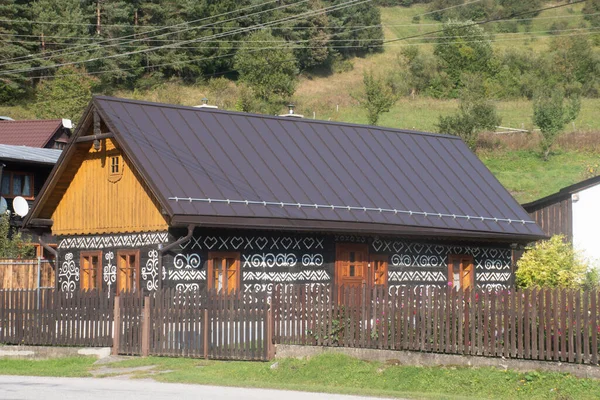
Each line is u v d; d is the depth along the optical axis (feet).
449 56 351.46
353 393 56.59
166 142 92.43
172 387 58.54
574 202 118.73
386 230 96.84
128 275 92.94
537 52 411.34
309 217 92.17
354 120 291.99
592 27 467.11
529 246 115.03
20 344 82.07
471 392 60.13
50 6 315.17
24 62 303.89
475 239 107.76
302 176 98.73
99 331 77.61
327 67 379.14
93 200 98.22
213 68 346.74
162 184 85.61
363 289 69.82
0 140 187.11
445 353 65.72
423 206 104.01
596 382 58.65
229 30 345.31
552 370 60.80
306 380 64.13
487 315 64.13
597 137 230.68
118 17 329.93
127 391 55.67
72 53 311.47
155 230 89.35
